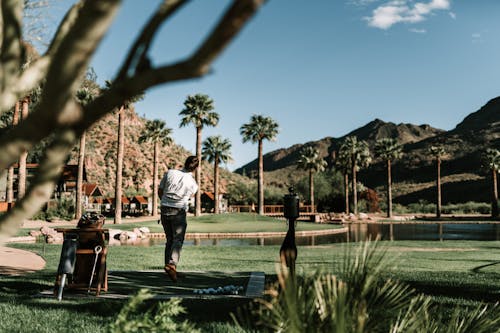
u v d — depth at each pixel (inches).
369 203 3312.0
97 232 251.9
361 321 64.1
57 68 28.8
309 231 1400.1
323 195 3380.9
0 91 38.9
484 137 7057.1
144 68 30.7
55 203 1903.3
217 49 27.4
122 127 1696.6
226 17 26.4
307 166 2938.0
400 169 7175.2
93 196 3051.2
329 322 66.8
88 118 31.0
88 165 4574.3
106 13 28.1
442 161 6820.9
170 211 270.4
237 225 1680.6
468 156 6560.0
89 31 28.2
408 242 851.4
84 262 258.7
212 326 169.5
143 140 2539.4
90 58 29.3
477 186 5007.4
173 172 272.4
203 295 250.2
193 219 1914.4
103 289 257.4
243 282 306.5
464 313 171.3
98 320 185.3
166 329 83.3
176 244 271.0
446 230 1620.3
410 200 5418.3
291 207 191.3
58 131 30.8
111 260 468.1
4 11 38.9
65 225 1497.3
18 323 177.8
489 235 1310.3
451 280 341.4
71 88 29.6
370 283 76.0
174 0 30.4
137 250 612.1
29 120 30.0
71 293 253.9
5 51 39.0
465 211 3572.8
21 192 1445.6
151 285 285.6
